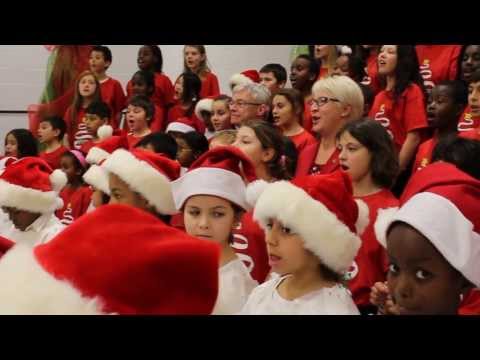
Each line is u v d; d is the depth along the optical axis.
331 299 1.57
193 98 5.32
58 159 5.00
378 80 4.28
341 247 1.60
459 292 1.23
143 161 2.34
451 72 3.70
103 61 6.07
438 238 1.18
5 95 6.75
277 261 1.61
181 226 2.42
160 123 5.50
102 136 4.93
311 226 1.57
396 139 3.41
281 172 2.64
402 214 1.23
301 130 3.48
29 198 2.64
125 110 5.80
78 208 3.87
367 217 1.75
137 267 0.82
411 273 1.21
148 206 2.33
